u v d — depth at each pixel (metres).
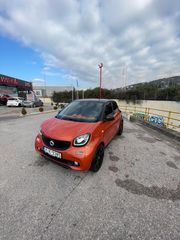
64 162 2.55
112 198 2.14
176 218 1.83
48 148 2.64
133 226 1.69
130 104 25.45
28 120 8.94
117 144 4.61
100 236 1.55
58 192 2.22
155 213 1.89
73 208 1.92
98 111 3.50
